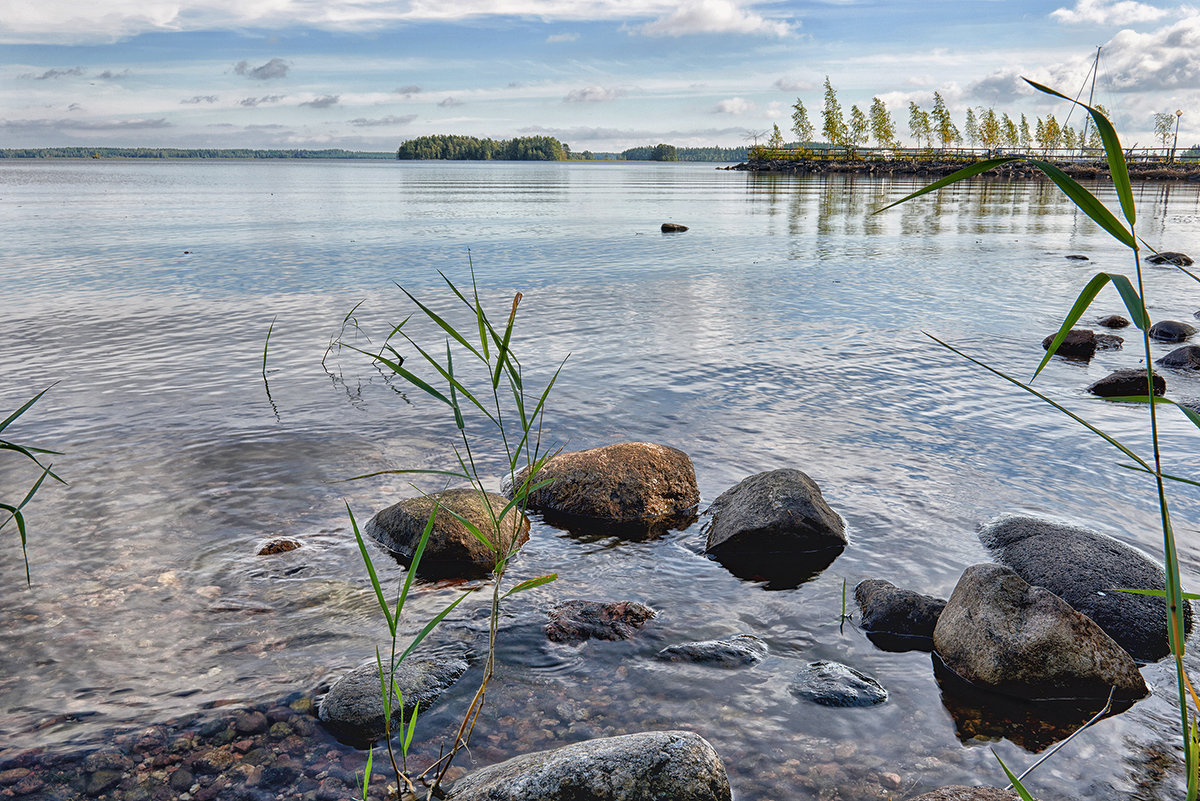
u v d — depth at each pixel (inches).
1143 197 1670.8
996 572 150.9
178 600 163.9
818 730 125.5
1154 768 117.3
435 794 110.0
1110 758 119.6
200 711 128.9
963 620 146.2
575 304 514.6
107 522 199.0
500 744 122.0
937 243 882.8
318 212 1348.4
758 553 188.1
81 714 127.9
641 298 536.4
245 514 205.2
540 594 170.2
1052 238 928.3
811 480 205.0
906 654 148.6
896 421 280.7
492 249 820.6
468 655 145.9
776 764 117.5
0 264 671.8
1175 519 201.5
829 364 358.6
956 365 358.6
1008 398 309.0
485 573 179.9
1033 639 136.6
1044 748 122.2
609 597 168.9
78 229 991.0
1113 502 212.1
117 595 165.3
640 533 202.5
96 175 3804.1
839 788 112.5
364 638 151.4
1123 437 264.2
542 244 872.3
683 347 392.2
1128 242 59.0
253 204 1562.5
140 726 125.0
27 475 226.7
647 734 112.1
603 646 149.2
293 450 249.9
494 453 249.6
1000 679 135.6
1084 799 110.7
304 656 145.1
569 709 130.6
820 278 625.0
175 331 424.8
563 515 212.8
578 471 216.4
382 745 121.8
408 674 136.4
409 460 242.7
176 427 269.9
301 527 198.7
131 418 279.0
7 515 201.8
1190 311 503.8
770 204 1615.4
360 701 129.0
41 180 2994.6
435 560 183.2
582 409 293.4
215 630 153.3
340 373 344.5
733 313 482.3
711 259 746.8
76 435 261.1
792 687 136.8
